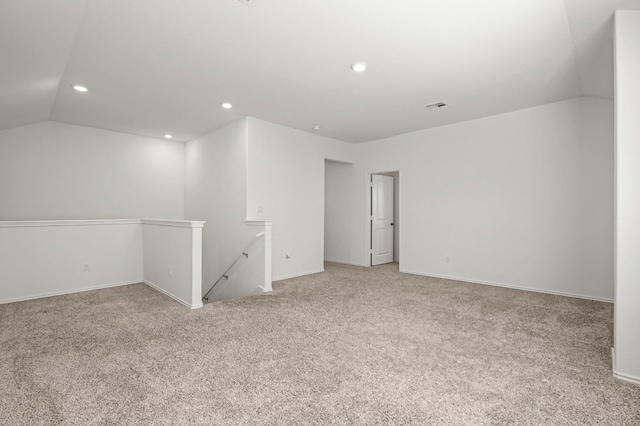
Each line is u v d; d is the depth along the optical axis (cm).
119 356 238
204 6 219
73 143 530
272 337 276
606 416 170
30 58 270
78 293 431
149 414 170
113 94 388
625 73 207
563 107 412
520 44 270
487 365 226
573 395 189
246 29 248
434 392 192
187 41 266
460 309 356
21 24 217
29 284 405
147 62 304
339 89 372
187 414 170
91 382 202
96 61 301
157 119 496
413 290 445
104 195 562
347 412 172
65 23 229
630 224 205
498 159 468
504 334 283
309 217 575
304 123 516
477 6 219
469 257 500
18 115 423
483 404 180
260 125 497
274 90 375
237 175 498
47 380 204
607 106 385
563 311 348
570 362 231
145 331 289
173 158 648
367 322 314
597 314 338
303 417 168
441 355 242
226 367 222
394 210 732
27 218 489
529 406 178
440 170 532
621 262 207
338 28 247
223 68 317
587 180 397
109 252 474
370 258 656
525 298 401
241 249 487
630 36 207
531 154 439
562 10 221
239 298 403
